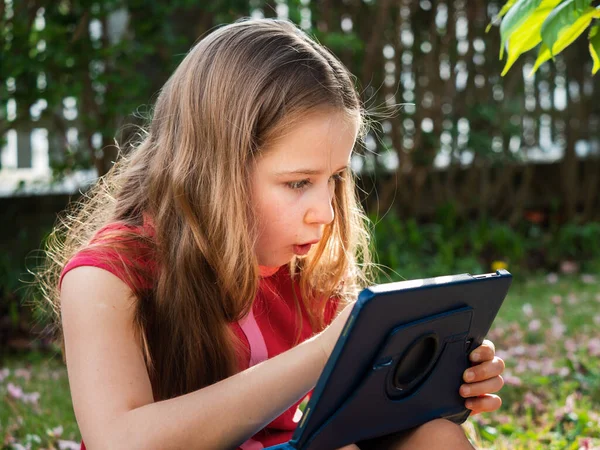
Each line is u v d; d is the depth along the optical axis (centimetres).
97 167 393
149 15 390
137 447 115
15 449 218
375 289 108
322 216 131
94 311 124
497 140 525
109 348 123
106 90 383
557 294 435
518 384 276
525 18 138
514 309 400
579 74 548
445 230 504
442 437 129
